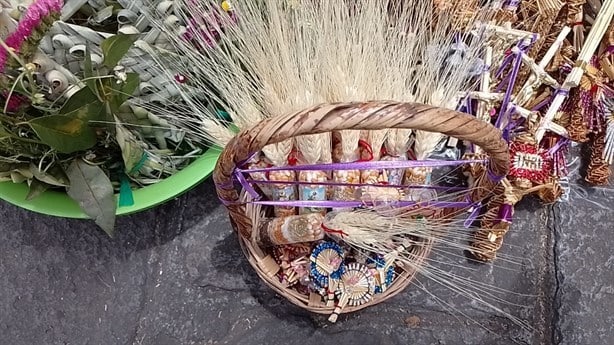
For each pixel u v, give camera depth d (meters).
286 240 1.07
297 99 0.98
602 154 1.20
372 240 1.02
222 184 0.91
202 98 1.10
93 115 0.97
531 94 1.18
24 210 1.30
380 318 1.22
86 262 1.27
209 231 1.27
